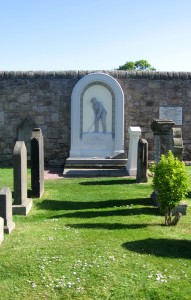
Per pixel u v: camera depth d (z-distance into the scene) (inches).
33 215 346.3
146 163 498.0
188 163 657.6
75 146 644.1
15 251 247.8
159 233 289.1
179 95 665.0
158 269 223.3
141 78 660.7
